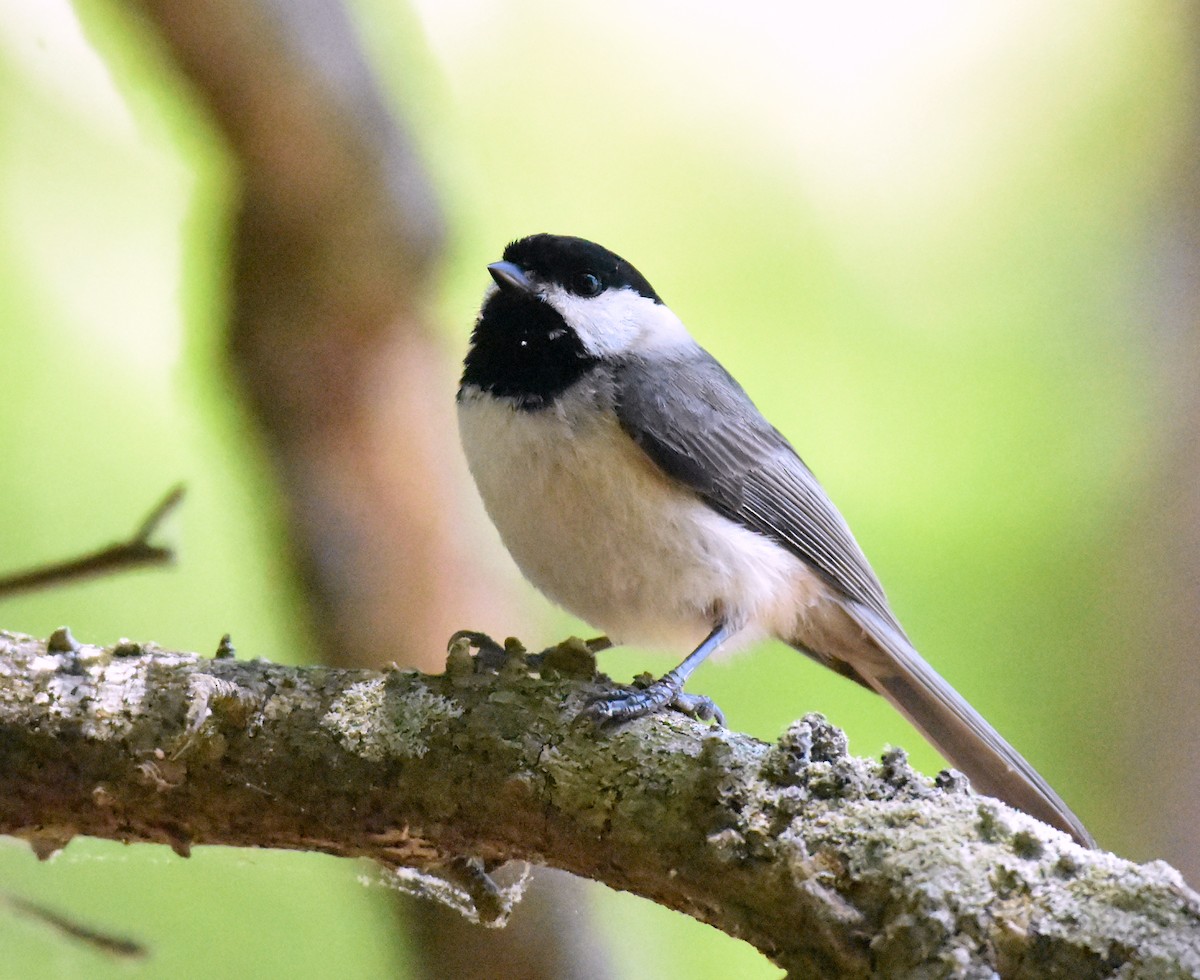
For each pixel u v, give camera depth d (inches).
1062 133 426.9
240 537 369.7
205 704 188.2
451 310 384.8
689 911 173.0
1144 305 407.8
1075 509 391.9
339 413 332.2
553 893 293.9
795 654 378.6
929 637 378.6
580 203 415.2
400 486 335.9
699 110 424.2
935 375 406.9
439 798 185.8
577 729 183.5
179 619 362.9
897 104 428.8
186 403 369.7
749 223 417.1
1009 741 373.4
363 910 314.7
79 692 190.5
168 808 191.8
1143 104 423.5
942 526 390.9
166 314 373.7
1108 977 138.6
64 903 300.7
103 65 350.6
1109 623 380.2
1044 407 401.7
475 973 291.1
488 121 417.1
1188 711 375.9
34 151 370.6
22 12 366.6
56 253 370.9
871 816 158.7
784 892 158.4
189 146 352.5
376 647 329.7
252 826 192.5
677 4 427.2
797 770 166.6
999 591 388.8
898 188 420.8
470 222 397.1
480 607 341.7
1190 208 408.2
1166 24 420.2
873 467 399.5
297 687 194.9
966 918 145.7
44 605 353.7
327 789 188.9
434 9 416.8
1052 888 145.6
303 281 327.6
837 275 414.3
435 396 345.7
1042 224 420.2
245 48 305.7
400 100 353.1
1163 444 395.2
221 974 308.8
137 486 365.1
